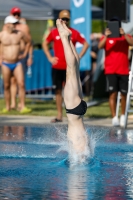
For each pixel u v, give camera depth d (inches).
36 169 458.6
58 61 905.5
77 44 987.9
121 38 872.3
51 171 450.9
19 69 1060.5
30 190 382.0
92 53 1390.3
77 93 490.3
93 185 399.5
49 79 1310.3
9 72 1062.4
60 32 495.5
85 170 455.8
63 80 908.0
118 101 921.5
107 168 466.6
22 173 441.7
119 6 902.4
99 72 1263.5
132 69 852.6
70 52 490.3
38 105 1236.5
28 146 589.6
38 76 1305.4
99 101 1275.8
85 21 1007.6
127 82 871.7
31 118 963.3
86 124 859.4
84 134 496.4
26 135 688.4
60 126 809.5
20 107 1090.1
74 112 488.7
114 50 872.9
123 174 441.1
